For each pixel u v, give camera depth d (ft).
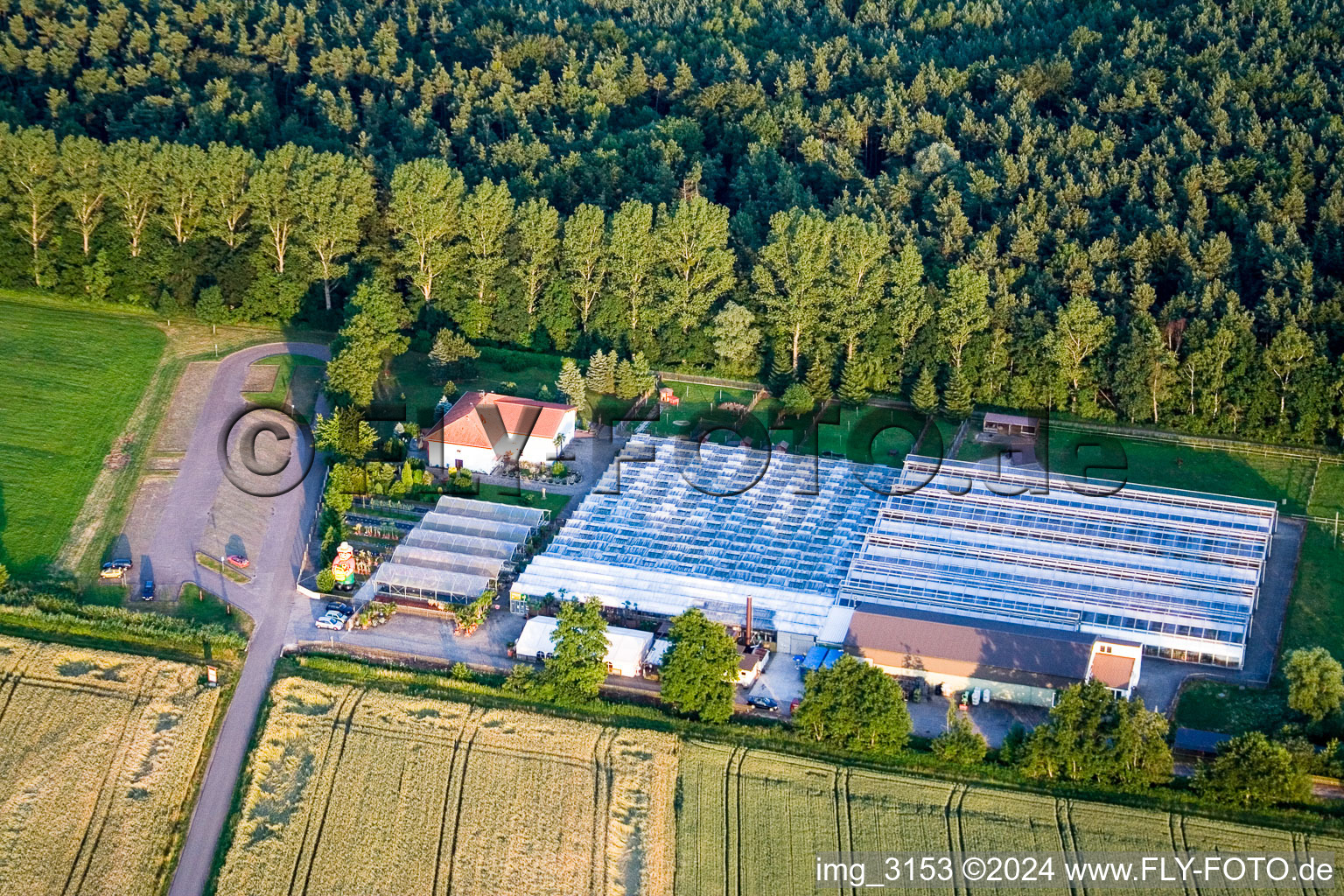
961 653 563.07
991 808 501.97
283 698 548.31
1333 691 526.16
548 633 581.94
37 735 523.70
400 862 485.15
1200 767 505.66
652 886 478.18
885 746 523.29
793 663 581.53
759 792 510.99
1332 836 490.08
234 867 482.69
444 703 548.31
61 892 473.26
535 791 510.58
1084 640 569.23
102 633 574.97
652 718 545.03
